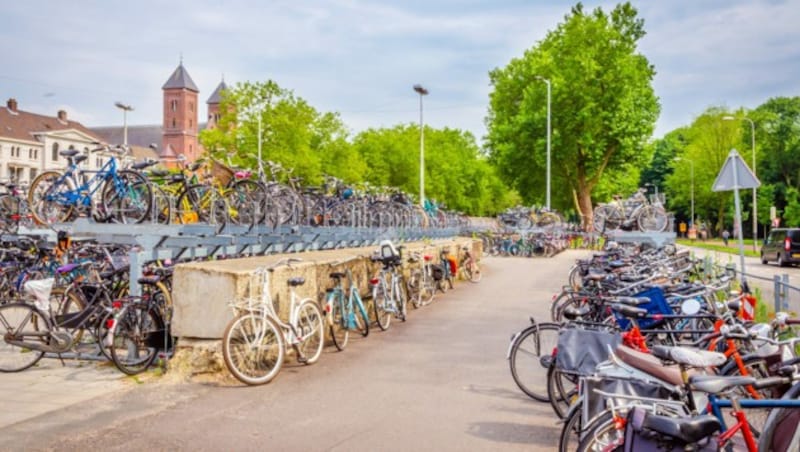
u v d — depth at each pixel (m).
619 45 41.91
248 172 13.58
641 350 5.03
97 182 10.94
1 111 79.38
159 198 10.54
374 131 70.81
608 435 3.82
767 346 5.55
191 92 113.12
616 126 40.06
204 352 7.62
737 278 12.16
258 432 5.75
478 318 12.54
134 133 121.06
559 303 9.84
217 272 7.82
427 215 25.33
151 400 6.75
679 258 13.22
